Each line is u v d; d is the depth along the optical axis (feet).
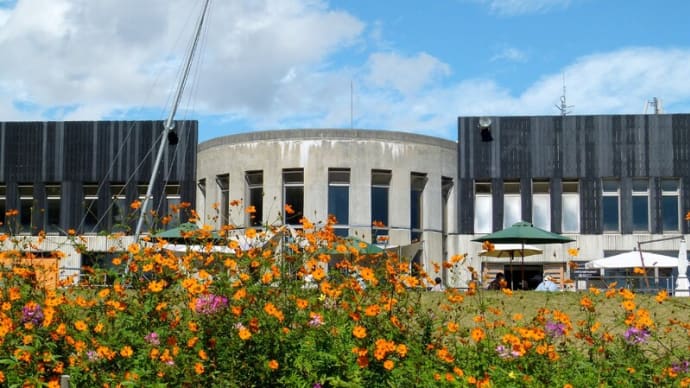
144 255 29.55
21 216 135.85
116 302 27.32
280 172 121.29
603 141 128.06
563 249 126.52
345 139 120.57
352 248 32.24
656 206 126.21
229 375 25.08
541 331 28.09
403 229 121.08
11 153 136.26
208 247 30.22
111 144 135.23
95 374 25.32
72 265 120.26
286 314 27.40
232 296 26.73
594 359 30.12
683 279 98.68
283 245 31.76
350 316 27.48
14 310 27.96
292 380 25.34
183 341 26.30
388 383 25.76
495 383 27.09
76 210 134.62
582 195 127.54
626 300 29.73
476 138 129.90
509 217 129.39
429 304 34.50
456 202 129.39
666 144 127.13
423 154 124.26
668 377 28.17
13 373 25.32
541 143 128.98
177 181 135.03
